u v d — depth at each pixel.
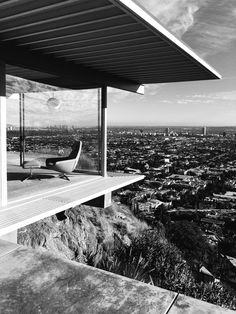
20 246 2.31
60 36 3.22
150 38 3.26
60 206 3.84
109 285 1.79
